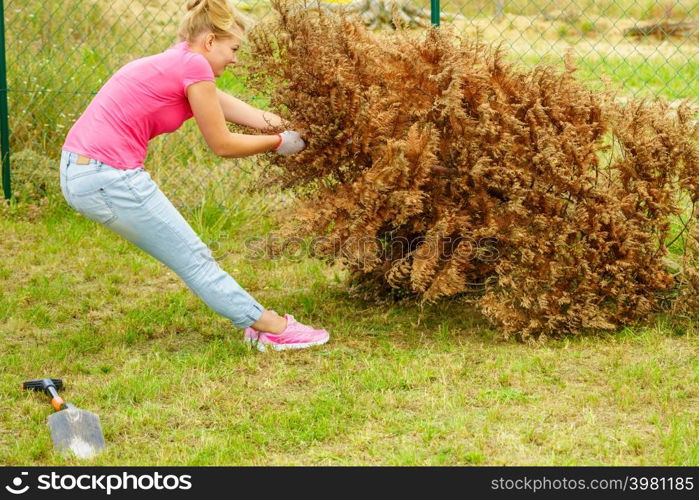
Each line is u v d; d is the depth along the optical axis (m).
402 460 3.19
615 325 4.43
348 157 4.36
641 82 9.96
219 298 4.18
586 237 4.33
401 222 4.25
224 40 4.02
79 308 5.01
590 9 13.38
